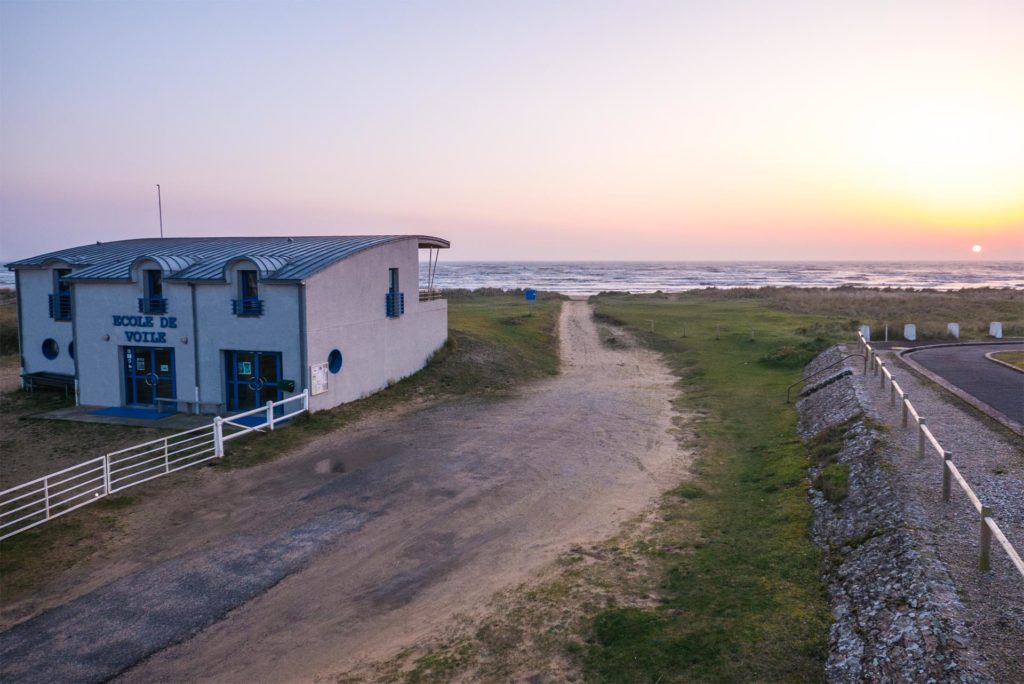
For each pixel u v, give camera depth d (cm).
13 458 1967
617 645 964
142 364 2531
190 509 1562
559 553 1317
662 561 1247
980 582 916
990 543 1012
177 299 2425
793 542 1263
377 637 1044
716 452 1970
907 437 1599
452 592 1179
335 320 2489
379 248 2794
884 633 853
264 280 2317
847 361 2739
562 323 5178
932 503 1194
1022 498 1212
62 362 2828
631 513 1516
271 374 2392
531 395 2903
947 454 1199
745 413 2416
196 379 2431
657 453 1991
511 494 1667
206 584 1218
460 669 941
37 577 1240
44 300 2827
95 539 1398
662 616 1034
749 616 1004
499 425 2362
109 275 2511
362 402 2650
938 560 975
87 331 2544
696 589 1119
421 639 1031
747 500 1538
